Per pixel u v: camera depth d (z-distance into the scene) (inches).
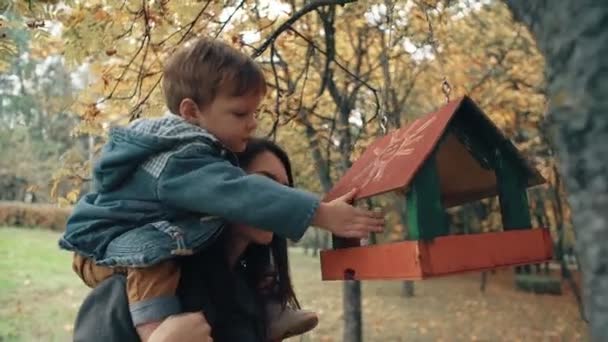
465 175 79.5
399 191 62.1
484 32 327.6
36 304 430.0
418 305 496.1
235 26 167.0
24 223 866.1
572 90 29.5
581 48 29.1
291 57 220.5
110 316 57.8
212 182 56.1
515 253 67.6
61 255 636.1
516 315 460.4
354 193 66.7
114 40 141.3
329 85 245.0
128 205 58.4
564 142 30.1
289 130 252.8
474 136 72.6
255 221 55.7
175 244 55.9
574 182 29.5
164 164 57.5
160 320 56.4
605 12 28.4
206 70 60.5
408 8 217.9
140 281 57.5
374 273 65.0
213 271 61.6
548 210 449.7
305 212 56.5
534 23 33.6
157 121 60.6
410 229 61.8
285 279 73.9
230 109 60.9
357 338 310.8
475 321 442.9
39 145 1007.6
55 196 171.0
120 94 164.6
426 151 62.4
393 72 305.6
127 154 58.5
